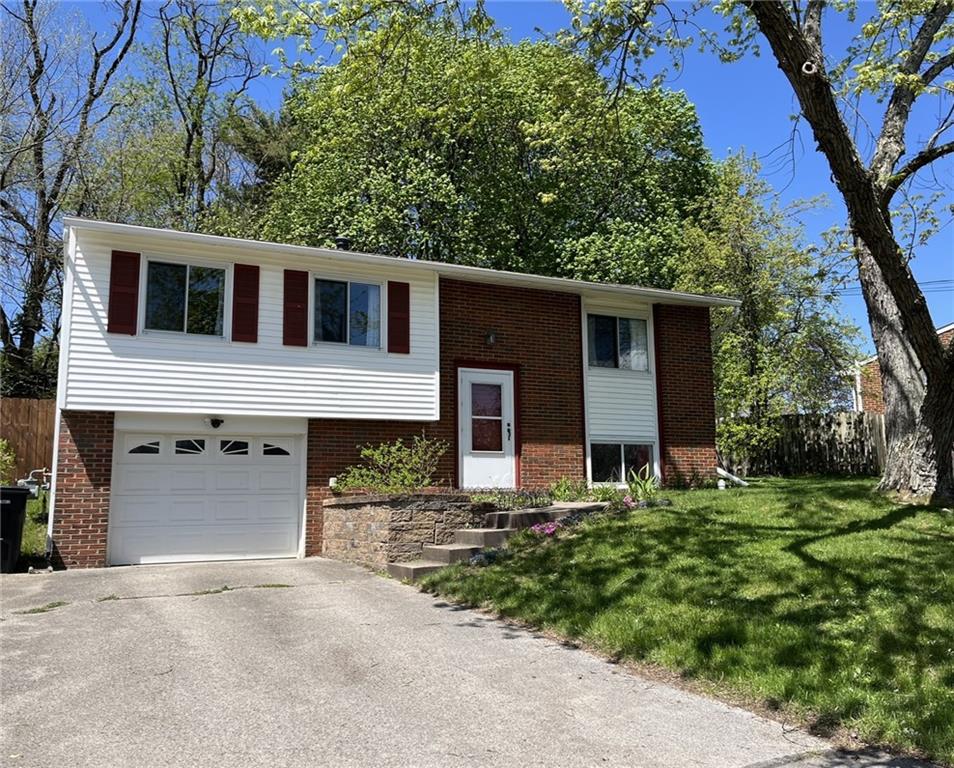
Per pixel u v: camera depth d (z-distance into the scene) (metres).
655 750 4.61
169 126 25.97
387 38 8.55
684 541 9.28
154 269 12.29
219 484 12.73
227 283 12.78
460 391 14.91
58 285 23.11
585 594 7.86
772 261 21.75
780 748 4.66
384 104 19.44
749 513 10.64
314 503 13.25
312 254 13.14
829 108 7.79
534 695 5.56
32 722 4.89
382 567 10.52
